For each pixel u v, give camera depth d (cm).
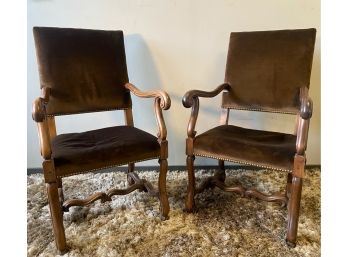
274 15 159
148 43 164
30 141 176
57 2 155
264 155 111
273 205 145
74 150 109
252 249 114
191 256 110
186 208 138
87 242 119
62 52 132
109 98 144
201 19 160
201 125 179
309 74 131
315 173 178
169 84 172
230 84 148
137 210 141
